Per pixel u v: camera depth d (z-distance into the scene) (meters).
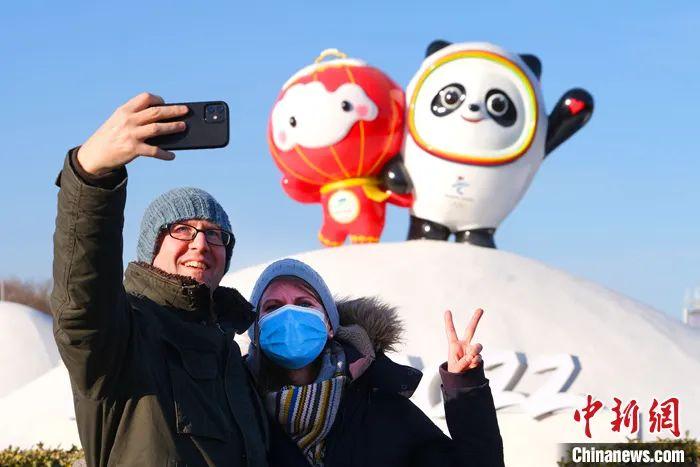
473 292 13.91
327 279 14.30
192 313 3.35
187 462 3.05
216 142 2.88
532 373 12.52
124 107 2.82
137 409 3.06
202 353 3.24
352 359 3.78
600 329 13.75
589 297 14.59
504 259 14.91
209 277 3.47
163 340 3.19
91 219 2.82
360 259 14.67
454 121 14.34
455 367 3.76
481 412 3.72
